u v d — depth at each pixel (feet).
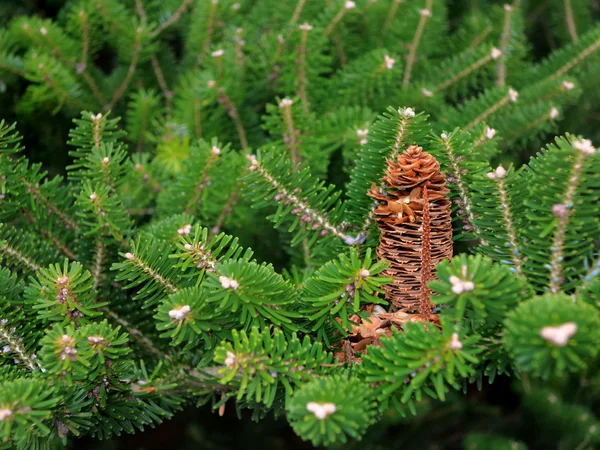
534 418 1.75
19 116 1.46
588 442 1.59
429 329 0.87
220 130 1.43
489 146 1.15
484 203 0.93
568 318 0.77
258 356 0.88
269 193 1.02
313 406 0.81
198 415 1.89
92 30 1.51
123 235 1.11
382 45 1.57
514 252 0.92
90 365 0.90
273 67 1.41
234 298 0.89
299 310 0.94
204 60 1.41
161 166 1.33
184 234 1.03
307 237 1.11
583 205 0.87
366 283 0.91
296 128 1.23
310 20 1.54
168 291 0.99
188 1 1.59
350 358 0.96
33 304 1.00
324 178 1.27
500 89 1.29
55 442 1.15
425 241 0.93
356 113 1.29
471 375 0.90
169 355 1.11
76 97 1.42
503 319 0.84
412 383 0.84
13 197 1.11
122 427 1.01
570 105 1.50
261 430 1.83
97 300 1.12
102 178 1.10
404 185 0.96
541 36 1.96
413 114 0.99
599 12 1.94
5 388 0.86
